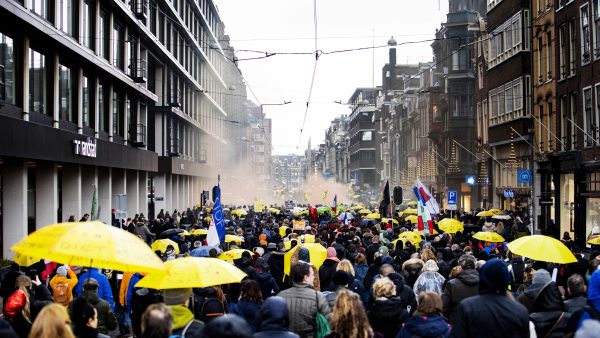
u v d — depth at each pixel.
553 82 33.44
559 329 7.44
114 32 36.97
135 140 42.06
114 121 38.28
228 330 4.90
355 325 6.44
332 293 8.81
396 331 7.83
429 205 18.86
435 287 10.35
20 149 22.81
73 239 6.60
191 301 10.17
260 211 44.78
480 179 47.44
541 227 34.75
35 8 24.89
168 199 57.03
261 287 11.44
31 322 9.16
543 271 8.47
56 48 27.81
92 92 33.75
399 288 9.55
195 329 6.89
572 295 7.95
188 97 63.81
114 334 14.66
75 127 30.94
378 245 15.66
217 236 16.58
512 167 39.94
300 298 7.77
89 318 6.52
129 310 12.46
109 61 35.34
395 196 30.91
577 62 30.14
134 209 43.78
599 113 28.08
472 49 55.38
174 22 53.91
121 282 14.05
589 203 29.39
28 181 28.27
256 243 20.41
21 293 8.86
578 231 30.14
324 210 41.03
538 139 35.69
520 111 37.97
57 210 29.36
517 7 38.16
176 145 56.91
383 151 107.62
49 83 27.72
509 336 5.87
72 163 29.84
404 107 86.81
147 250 7.09
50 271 13.71
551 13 33.56
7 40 23.39
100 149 33.03
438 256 15.81
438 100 61.91
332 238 20.19
